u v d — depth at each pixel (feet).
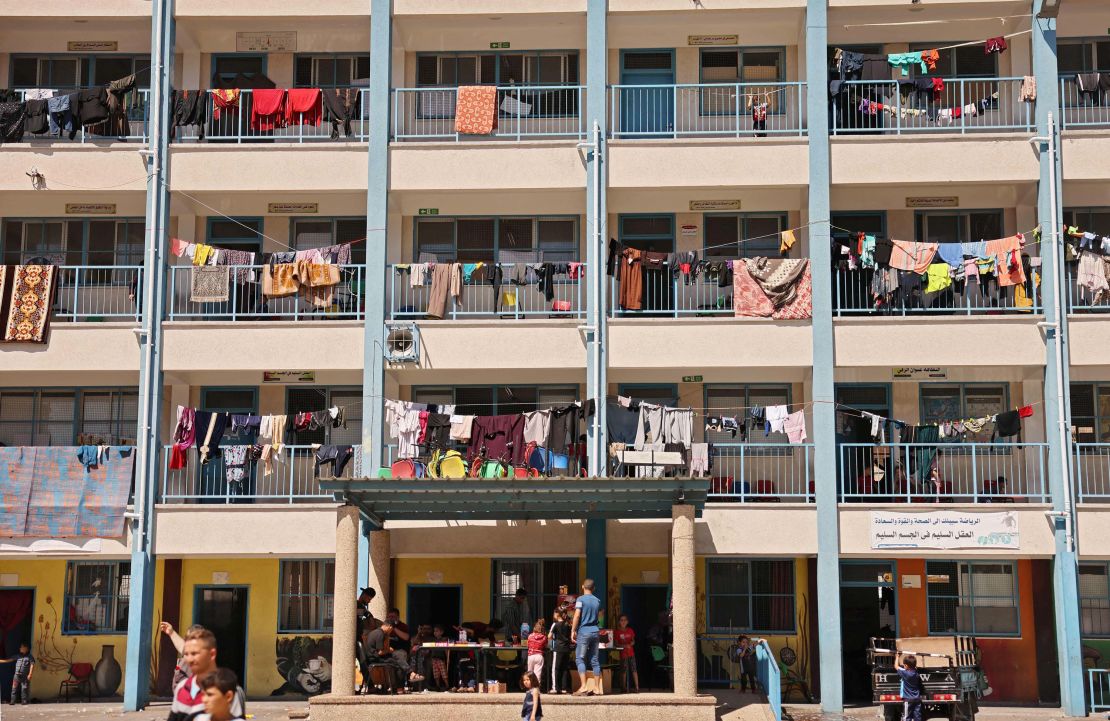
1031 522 89.66
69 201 101.04
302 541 91.56
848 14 97.76
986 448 96.27
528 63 104.12
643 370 95.09
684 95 102.32
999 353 91.56
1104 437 97.14
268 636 97.91
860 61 94.94
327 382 99.96
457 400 100.94
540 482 77.30
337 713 74.95
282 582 98.58
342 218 102.94
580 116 97.55
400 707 75.00
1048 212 92.38
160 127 95.55
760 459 97.25
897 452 96.84
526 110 103.09
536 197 99.19
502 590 97.96
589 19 96.89
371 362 92.99
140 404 92.58
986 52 94.43
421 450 91.40
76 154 96.12
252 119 96.94
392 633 81.92
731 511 90.79
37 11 98.22
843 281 98.43
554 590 97.71
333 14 98.22
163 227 94.63
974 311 97.30
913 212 100.73
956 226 100.73
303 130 102.73
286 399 101.19
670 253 93.04
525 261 102.32
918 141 94.07
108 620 98.63
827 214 93.40
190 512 92.02
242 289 97.40
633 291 92.89
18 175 95.96
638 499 82.99
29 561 99.45
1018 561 95.61
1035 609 93.71
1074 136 93.40
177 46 101.71
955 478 96.27
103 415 101.19
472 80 104.37
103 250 102.99
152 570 91.56
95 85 104.32
